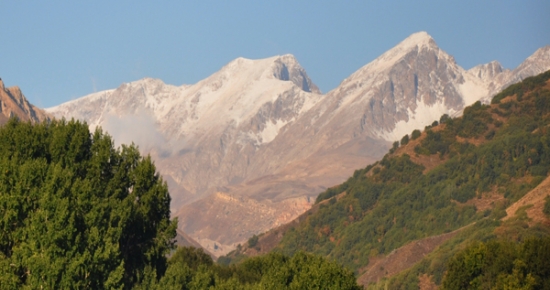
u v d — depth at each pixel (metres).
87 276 191.75
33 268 186.62
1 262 189.12
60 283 187.88
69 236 193.62
